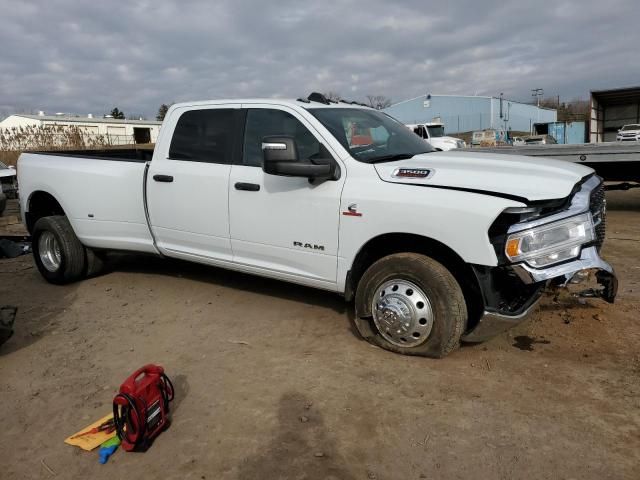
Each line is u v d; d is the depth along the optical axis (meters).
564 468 2.63
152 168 5.19
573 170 3.87
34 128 37.84
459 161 4.01
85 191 5.65
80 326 4.77
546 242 3.38
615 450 2.75
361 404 3.28
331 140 4.15
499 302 3.61
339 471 2.69
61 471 2.79
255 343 4.24
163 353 4.13
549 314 4.53
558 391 3.34
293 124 4.39
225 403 3.35
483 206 3.41
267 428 3.07
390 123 5.05
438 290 3.62
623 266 6.05
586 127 34.28
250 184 4.48
